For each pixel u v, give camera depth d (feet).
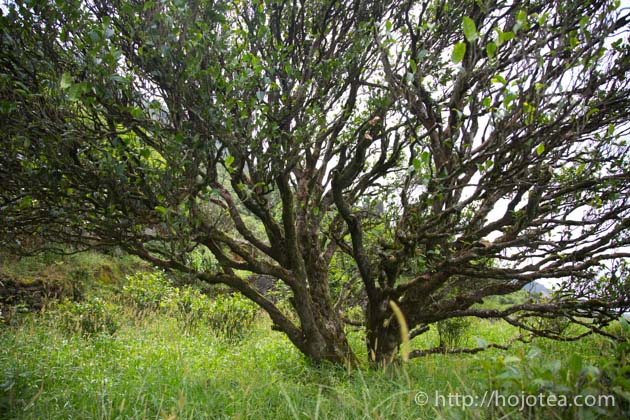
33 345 17.29
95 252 36.27
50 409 10.87
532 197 12.05
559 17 12.05
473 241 14.60
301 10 14.79
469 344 22.54
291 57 14.89
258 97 11.02
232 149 11.44
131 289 31.83
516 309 14.97
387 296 15.48
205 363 17.26
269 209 15.48
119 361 16.30
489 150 11.93
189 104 10.84
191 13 10.51
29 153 10.47
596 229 14.07
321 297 16.37
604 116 13.47
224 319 27.12
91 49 9.15
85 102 9.62
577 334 20.99
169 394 12.04
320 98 13.83
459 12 14.70
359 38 14.14
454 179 14.21
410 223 14.70
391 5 15.83
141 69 10.83
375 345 15.79
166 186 10.62
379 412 9.70
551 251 14.17
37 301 28.37
